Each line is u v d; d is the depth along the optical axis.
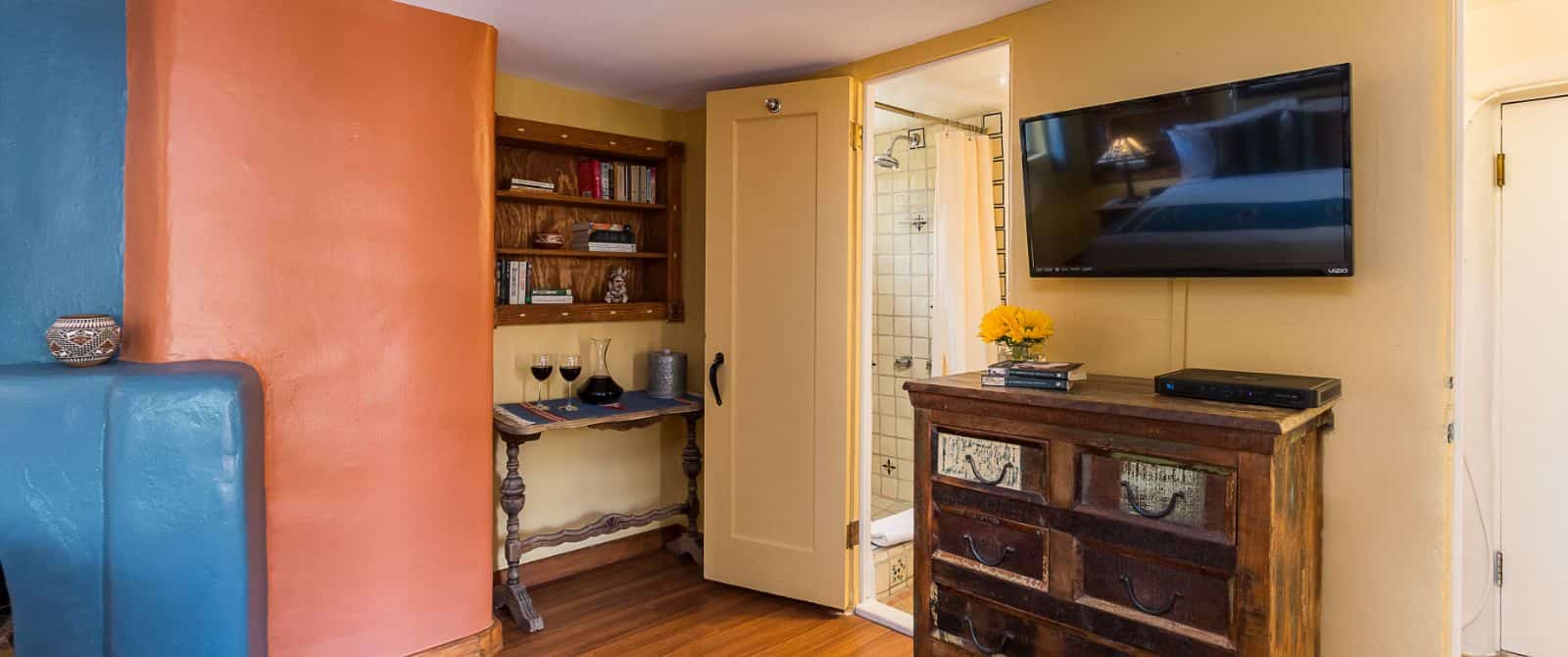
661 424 3.89
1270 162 1.90
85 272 2.27
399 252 2.50
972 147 4.10
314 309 2.35
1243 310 2.10
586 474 3.63
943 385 2.14
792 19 2.60
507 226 3.37
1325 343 1.97
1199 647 1.70
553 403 3.38
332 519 2.40
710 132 3.30
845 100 3.00
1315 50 1.97
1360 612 1.95
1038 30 2.49
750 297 3.23
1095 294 2.38
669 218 3.77
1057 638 1.94
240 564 2.01
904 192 4.46
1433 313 1.83
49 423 1.91
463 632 2.67
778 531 3.21
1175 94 2.03
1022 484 1.99
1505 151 2.43
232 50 2.20
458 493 2.66
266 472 2.28
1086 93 2.37
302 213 2.32
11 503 1.91
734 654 2.73
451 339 2.63
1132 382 2.16
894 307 4.55
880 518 4.17
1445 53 1.80
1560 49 2.28
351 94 2.39
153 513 1.94
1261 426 1.59
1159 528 1.76
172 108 2.12
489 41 2.67
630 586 3.39
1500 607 2.52
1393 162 1.87
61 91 2.23
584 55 3.00
